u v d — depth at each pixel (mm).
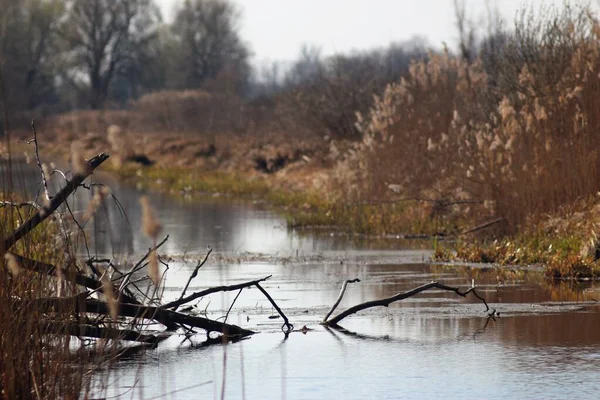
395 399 21500
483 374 23516
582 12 52969
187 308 30969
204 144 133625
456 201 53781
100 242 51156
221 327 28312
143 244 51219
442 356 25469
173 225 63312
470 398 21469
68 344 20312
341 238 55031
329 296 34500
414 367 24359
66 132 177625
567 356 25188
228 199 89312
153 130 169500
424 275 39625
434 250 47906
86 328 25375
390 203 61938
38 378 20031
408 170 62375
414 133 62531
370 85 99312
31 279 21766
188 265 43156
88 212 18156
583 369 23812
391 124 62594
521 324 29438
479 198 52281
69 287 22000
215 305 32938
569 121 47125
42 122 191625
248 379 23453
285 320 29328
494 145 48375
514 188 47750
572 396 21469
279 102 123375
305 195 80125
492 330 28641
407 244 51344
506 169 48375
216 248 49875
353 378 23359
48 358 20203
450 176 57875
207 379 23500
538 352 25688
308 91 109125
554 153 46906
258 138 123438
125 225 61094
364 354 25875
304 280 38312
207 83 181750
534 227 46188
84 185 22984
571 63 49562
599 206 44062
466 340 27328
